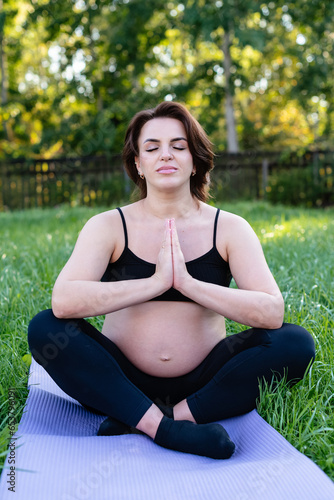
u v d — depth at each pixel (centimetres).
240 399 188
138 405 178
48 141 1417
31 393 202
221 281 200
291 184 1205
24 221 837
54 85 1641
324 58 1345
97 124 1363
